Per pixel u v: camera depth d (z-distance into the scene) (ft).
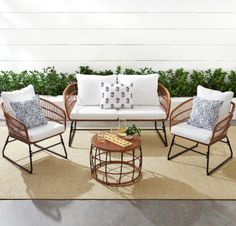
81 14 17.44
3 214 9.74
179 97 17.63
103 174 12.03
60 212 9.85
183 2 17.29
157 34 17.79
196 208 10.11
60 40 17.88
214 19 17.60
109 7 17.33
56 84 17.75
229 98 12.75
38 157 13.30
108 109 14.80
